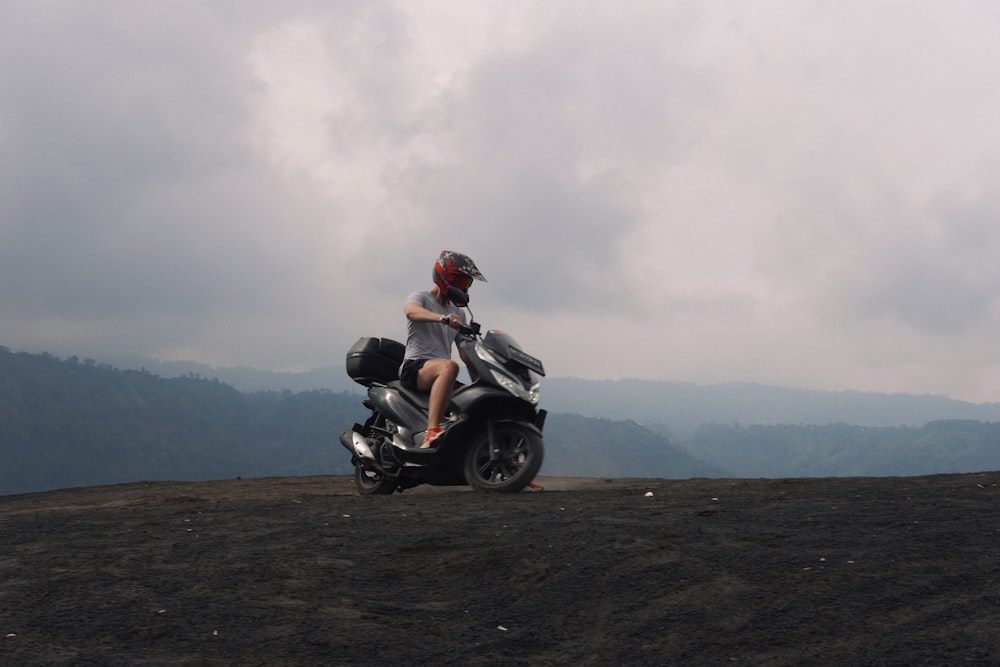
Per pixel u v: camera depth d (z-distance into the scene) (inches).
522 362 291.6
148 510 245.3
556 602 137.0
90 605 133.3
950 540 167.6
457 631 124.6
